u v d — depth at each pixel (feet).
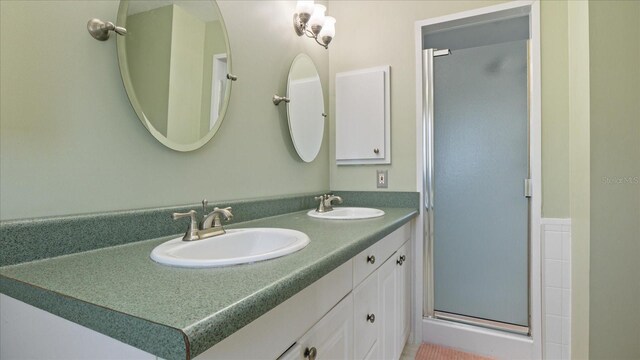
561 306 5.23
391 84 6.50
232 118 4.27
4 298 2.02
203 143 3.75
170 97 3.34
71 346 1.69
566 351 5.20
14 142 2.25
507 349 5.63
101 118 2.75
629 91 4.24
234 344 1.66
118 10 2.87
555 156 5.25
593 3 4.37
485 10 5.72
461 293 6.22
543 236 5.33
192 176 3.67
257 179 4.74
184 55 3.52
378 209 6.01
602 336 4.46
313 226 4.02
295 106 5.66
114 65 2.85
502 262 5.91
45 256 2.33
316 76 6.44
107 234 2.71
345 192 6.86
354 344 3.26
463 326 6.00
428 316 6.33
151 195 3.19
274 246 3.38
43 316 1.82
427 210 6.33
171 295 1.65
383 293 4.25
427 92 6.33
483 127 6.05
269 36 5.04
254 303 1.63
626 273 4.33
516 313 5.81
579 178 4.79
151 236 3.07
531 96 5.46
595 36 4.36
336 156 6.85
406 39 6.39
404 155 6.37
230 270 2.08
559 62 5.20
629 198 4.30
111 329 1.46
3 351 2.03
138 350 1.43
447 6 6.04
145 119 3.08
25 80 2.30
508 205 5.86
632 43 4.22
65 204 2.52
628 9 4.24
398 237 5.14
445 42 6.86
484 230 6.04
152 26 3.18
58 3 2.48
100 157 2.75
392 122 6.48
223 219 3.91
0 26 2.19
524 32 6.23
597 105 4.37
